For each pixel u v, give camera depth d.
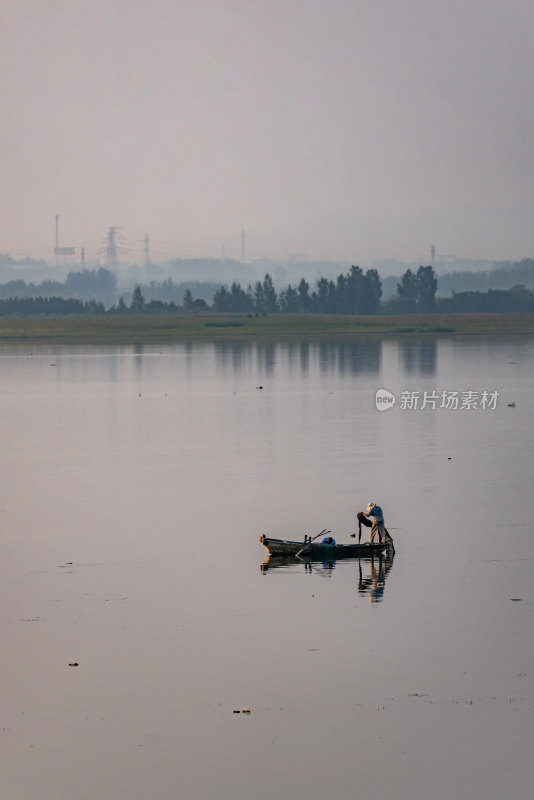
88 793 67.75
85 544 124.38
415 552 119.38
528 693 80.44
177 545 123.56
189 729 75.88
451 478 165.38
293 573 112.00
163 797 67.25
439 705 78.81
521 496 149.75
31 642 91.44
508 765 70.38
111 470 176.62
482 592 103.75
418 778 69.06
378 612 98.44
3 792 67.88
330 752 72.44
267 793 67.56
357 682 82.88
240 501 148.38
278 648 89.62
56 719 77.56
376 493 153.12
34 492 157.00
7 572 112.31
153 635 92.88
